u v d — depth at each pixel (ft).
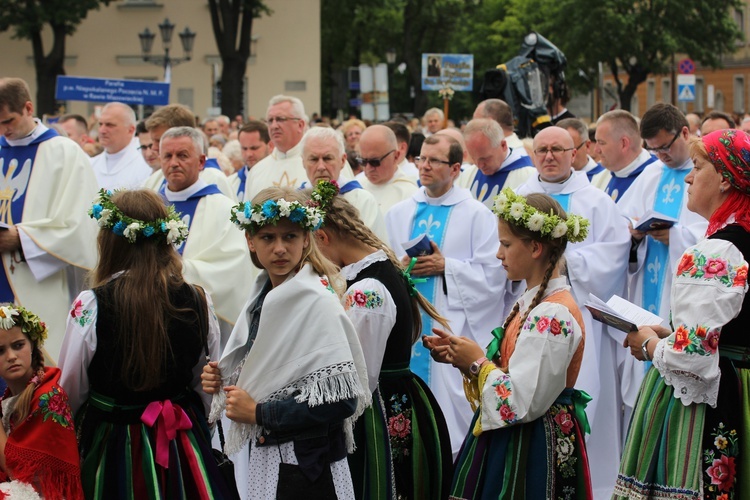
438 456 16.99
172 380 15.24
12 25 111.75
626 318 15.67
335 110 177.06
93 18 122.52
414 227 25.30
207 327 15.65
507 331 15.84
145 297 14.92
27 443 14.82
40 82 109.91
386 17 173.27
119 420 15.06
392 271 16.67
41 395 14.88
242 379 14.06
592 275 23.86
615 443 24.26
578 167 30.37
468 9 190.90
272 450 13.93
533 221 15.14
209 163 31.86
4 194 24.54
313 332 13.74
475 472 15.26
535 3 158.51
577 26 135.13
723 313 14.16
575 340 14.80
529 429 14.97
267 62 124.57
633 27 133.39
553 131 25.26
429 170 24.70
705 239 14.75
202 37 123.03
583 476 15.06
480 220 24.58
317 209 14.14
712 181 14.93
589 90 146.41
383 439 16.14
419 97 168.35
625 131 27.40
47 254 23.73
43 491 14.76
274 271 14.01
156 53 122.83
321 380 13.57
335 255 16.70
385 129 28.53
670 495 14.80
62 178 24.36
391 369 16.71
